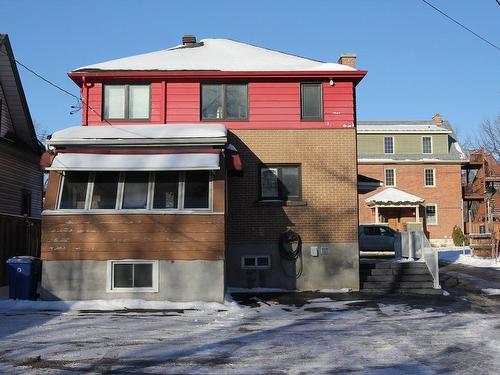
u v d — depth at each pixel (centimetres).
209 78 1703
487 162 3600
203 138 1440
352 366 770
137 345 902
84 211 1392
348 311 1295
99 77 1689
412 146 4400
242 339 959
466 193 4309
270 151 1678
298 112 1692
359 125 4581
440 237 4178
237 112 1712
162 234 1391
